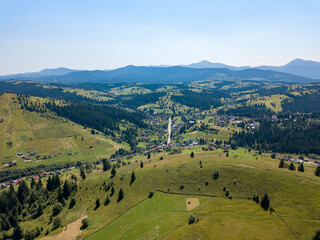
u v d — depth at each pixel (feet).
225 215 369.50
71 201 519.60
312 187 390.42
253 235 309.63
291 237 295.28
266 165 518.78
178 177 522.06
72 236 394.32
